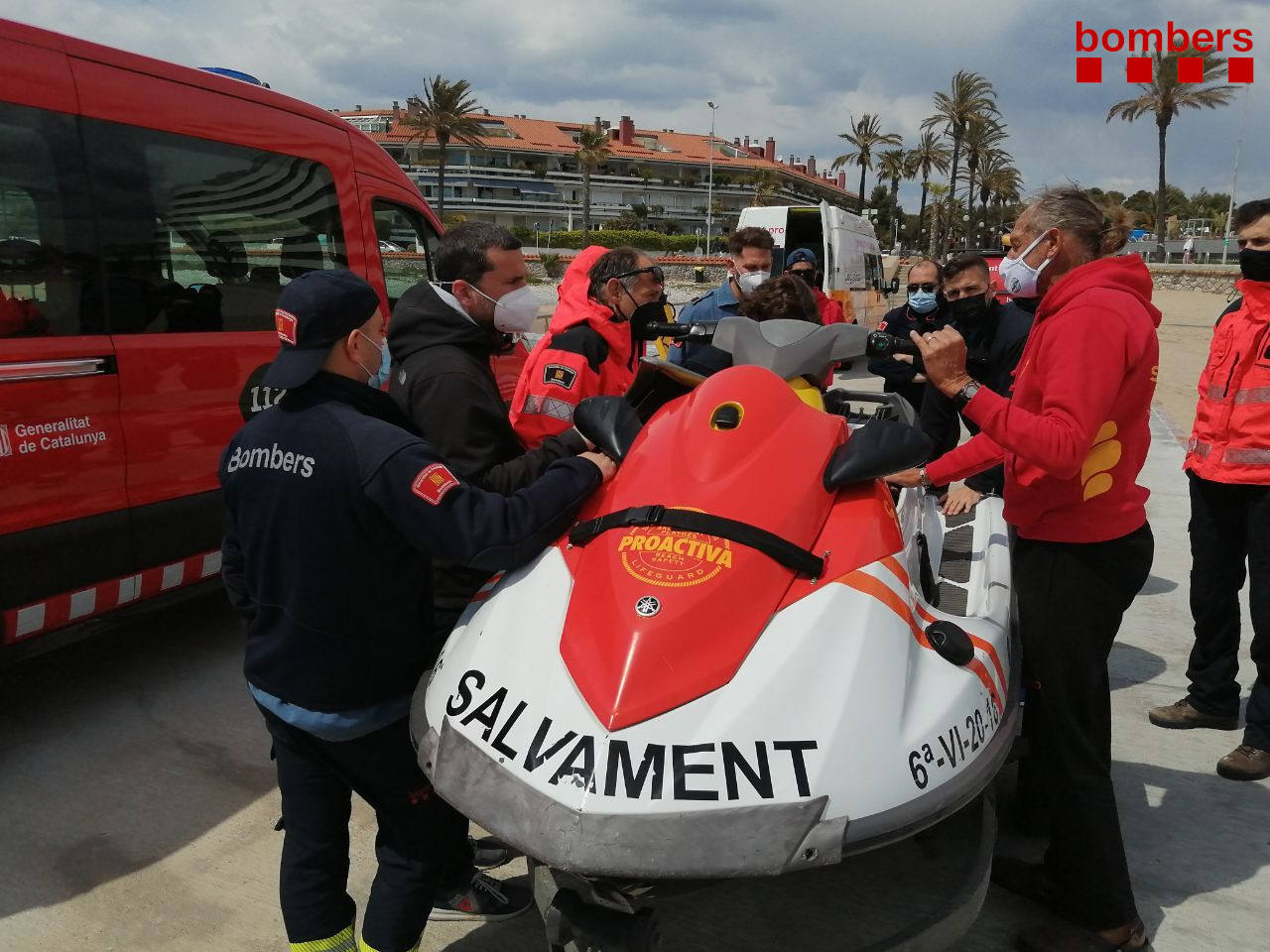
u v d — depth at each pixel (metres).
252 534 2.19
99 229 3.90
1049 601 2.66
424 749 2.12
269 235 4.80
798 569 2.25
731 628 2.11
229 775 3.69
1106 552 2.62
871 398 3.43
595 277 3.62
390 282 5.77
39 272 3.67
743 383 2.61
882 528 2.41
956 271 4.69
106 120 3.95
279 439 2.16
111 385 3.92
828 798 1.88
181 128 4.29
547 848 1.82
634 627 2.08
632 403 3.12
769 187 100.94
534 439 3.53
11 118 3.58
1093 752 2.68
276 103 4.89
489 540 2.21
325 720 2.19
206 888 3.02
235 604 2.36
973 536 3.43
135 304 4.05
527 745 1.99
